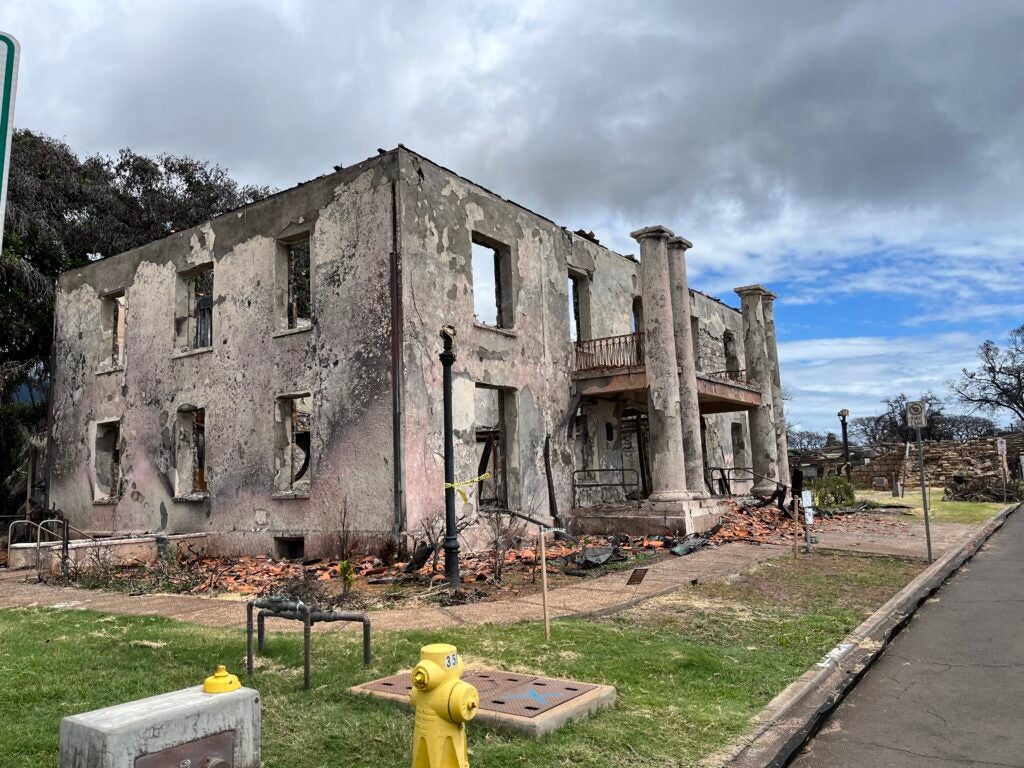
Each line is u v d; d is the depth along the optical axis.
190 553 16.19
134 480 18.67
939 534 17.30
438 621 8.24
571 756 4.36
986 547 15.53
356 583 11.46
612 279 21.34
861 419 90.19
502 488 16.92
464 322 15.58
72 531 19.53
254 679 5.90
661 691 5.66
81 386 20.70
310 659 6.01
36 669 6.29
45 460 22.39
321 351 15.23
